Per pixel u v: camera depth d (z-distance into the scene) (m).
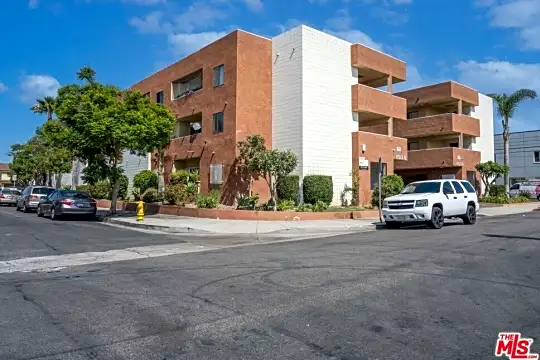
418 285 7.31
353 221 20.36
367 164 26.91
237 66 24.98
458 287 7.18
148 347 4.71
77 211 22.41
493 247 11.49
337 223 19.39
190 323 5.49
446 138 37.59
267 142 25.97
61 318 5.75
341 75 26.62
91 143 21.59
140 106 22.77
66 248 12.49
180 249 12.46
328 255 10.55
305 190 24.05
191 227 17.66
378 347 4.67
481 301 6.39
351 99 27.08
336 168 25.95
